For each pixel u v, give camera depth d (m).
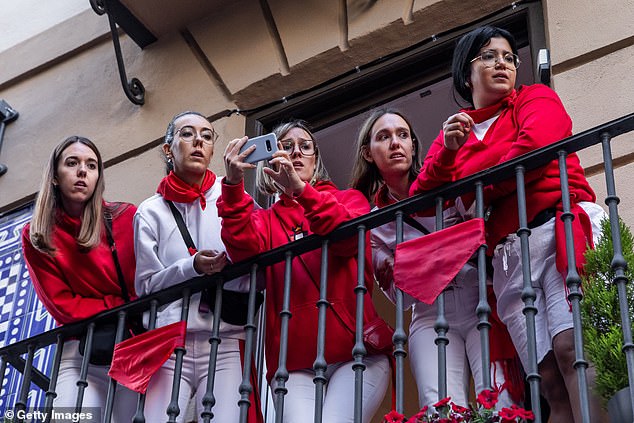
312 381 4.93
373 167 5.46
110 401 4.92
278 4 7.35
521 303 4.61
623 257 4.22
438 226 4.67
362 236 4.80
